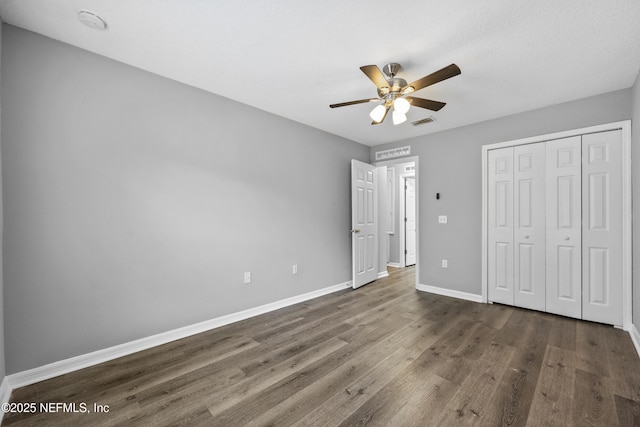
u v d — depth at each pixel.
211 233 2.75
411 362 2.07
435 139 3.98
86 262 2.07
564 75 2.42
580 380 1.82
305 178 3.69
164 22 1.77
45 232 1.92
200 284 2.67
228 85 2.63
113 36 1.92
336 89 2.71
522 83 2.56
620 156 2.68
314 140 3.82
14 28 1.83
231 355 2.21
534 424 1.45
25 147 1.86
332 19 1.74
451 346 2.32
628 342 2.37
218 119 2.81
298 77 2.47
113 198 2.19
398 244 6.00
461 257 3.72
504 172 3.37
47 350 1.92
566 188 2.96
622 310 2.66
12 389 1.78
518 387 1.76
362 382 1.83
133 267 2.28
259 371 1.97
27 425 1.49
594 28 1.80
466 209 3.68
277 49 2.06
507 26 1.79
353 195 4.18
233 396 1.70
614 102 2.71
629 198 2.60
